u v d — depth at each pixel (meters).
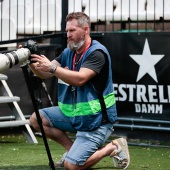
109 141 22.59
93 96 15.70
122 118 23.05
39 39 24.86
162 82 22.34
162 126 22.42
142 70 22.72
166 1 25.94
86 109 15.70
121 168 16.97
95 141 15.85
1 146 21.66
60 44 24.53
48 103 24.62
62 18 24.83
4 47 27.19
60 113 16.62
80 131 16.00
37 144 22.14
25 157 19.45
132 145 22.14
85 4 27.88
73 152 15.80
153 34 22.45
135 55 22.81
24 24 27.30
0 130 24.08
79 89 15.78
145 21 25.16
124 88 23.09
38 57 14.70
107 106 15.82
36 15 28.73
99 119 15.77
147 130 22.70
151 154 20.38
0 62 12.59
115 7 27.25
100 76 15.66
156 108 22.53
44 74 15.88
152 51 22.50
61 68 15.04
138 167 18.02
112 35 23.22
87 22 15.66
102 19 26.91
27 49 14.23
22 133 24.22
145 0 26.64
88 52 15.55
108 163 18.16
